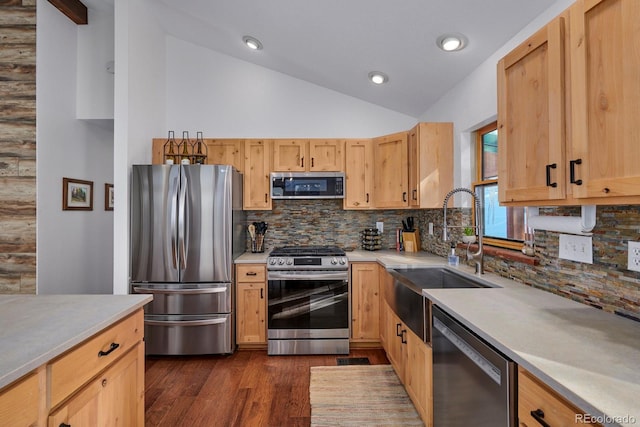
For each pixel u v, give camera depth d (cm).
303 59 328
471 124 252
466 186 269
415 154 295
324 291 307
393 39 243
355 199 347
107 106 348
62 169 329
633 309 125
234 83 387
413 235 355
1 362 89
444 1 189
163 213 291
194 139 350
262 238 362
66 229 334
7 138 298
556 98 122
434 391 169
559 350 100
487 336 113
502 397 106
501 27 195
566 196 119
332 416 211
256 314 311
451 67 254
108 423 128
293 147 349
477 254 224
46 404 98
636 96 90
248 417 210
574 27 111
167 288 292
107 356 129
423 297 186
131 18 301
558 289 165
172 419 208
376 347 322
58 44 322
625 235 127
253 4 261
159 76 364
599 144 103
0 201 297
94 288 376
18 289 297
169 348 295
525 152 143
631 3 91
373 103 384
